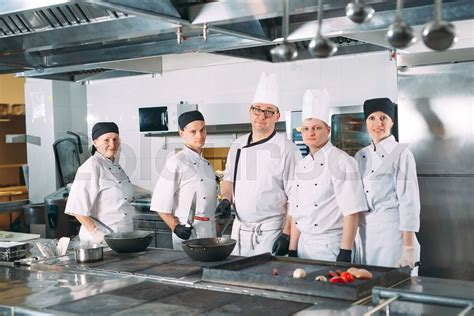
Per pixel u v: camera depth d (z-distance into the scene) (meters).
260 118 3.35
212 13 2.44
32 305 2.07
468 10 2.42
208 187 3.61
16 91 6.64
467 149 3.78
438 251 3.92
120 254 2.98
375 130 3.40
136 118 5.93
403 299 1.83
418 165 3.96
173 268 2.60
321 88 4.71
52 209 5.57
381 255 3.32
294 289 2.16
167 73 5.64
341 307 1.95
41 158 6.31
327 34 2.82
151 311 1.96
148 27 2.68
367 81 4.48
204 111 5.42
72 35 2.92
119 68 4.08
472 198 3.78
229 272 2.31
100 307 2.02
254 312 1.92
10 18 2.99
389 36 1.49
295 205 3.21
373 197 3.34
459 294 2.07
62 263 2.78
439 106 3.86
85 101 6.30
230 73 5.21
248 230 3.38
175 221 3.51
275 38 2.96
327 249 3.05
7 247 2.90
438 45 1.44
